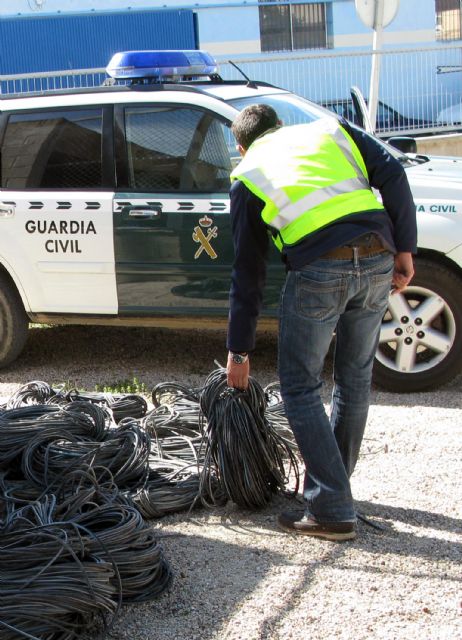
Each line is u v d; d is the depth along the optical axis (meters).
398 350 5.98
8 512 4.07
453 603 3.39
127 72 7.00
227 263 6.13
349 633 3.22
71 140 6.57
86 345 7.70
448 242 5.80
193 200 6.18
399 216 3.75
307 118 6.58
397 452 4.92
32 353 7.53
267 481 4.26
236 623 3.32
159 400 5.70
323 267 3.66
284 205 3.64
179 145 6.33
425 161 6.77
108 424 5.27
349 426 4.05
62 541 3.31
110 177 6.42
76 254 6.44
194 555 3.86
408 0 18.02
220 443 4.19
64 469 4.34
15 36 16.53
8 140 6.71
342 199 3.66
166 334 7.93
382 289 3.80
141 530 3.57
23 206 6.52
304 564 3.73
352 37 18.20
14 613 3.09
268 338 7.57
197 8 17.31
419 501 4.28
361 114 8.90
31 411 4.97
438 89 14.20
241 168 3.73
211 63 7.25
